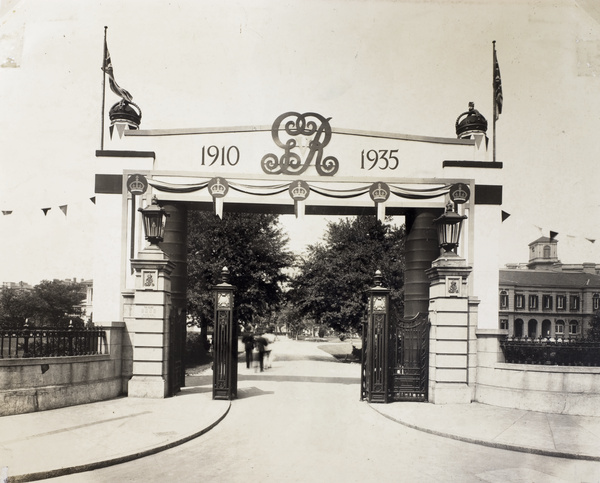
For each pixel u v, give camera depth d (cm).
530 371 1084
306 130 1440
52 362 995
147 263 1195
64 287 3525
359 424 956
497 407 1105
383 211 1429
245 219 2633
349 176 1434
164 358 1192
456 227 1202
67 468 634
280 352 3222
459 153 1452
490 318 1403
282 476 638
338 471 663
